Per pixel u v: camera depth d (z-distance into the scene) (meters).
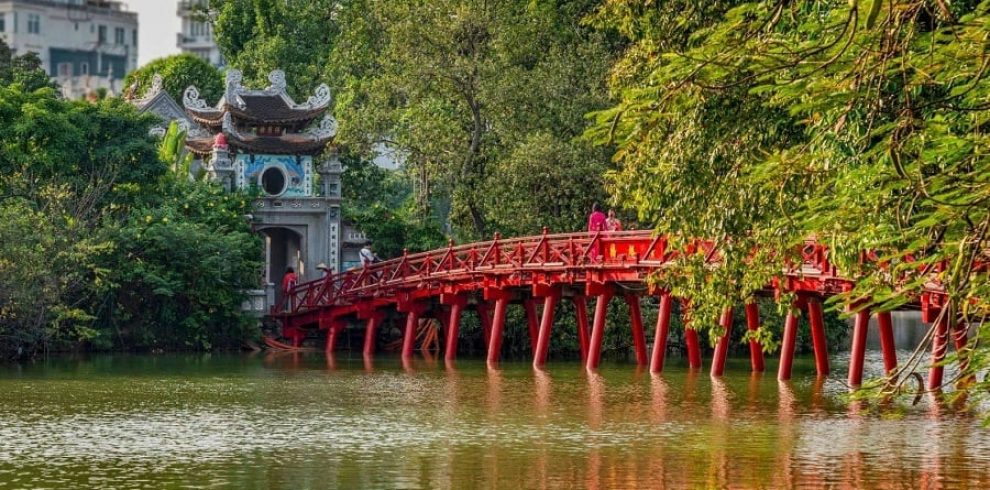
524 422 35.34
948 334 18.69
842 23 18.80
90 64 188.88
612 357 61.66
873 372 50.69
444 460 29.27
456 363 57.25
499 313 55.94
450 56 66.25
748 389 43.53
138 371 51.91
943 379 45.91
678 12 33.50
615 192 30.69
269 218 68.81
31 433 33.47
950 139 18.23
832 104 19.16
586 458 29.45
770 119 24.81
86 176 64.44
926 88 20.36
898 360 56.19
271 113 68.81
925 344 19.11
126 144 65.06
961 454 29.47
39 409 38.47
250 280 65.75
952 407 37.62
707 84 20.78
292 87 92.12
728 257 26.30
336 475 27.48
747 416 36.28
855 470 27.64
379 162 107.81
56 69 184.62
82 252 58.97
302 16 96.38
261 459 29.47
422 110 66.88
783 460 28.92
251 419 36.22
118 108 66.12
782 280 28.14
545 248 52.12
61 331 61.03
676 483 26.47
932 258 18.86
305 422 35.53
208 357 60.66
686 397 41.25
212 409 38.53
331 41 95.88
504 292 55.81
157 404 39.81
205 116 71.31
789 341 46.34
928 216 18.89
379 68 77.06
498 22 65.62
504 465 28.58
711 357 61.09
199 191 67.31
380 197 87.19
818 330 46.19
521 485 26.36
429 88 66.62
